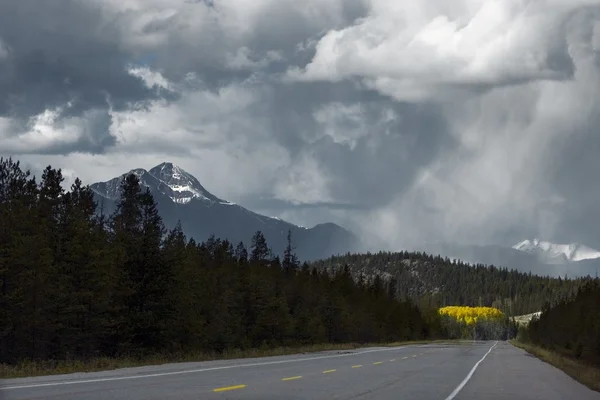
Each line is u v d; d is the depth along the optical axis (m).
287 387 22.22
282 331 83.69
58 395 17.59
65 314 48.66
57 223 52.72
